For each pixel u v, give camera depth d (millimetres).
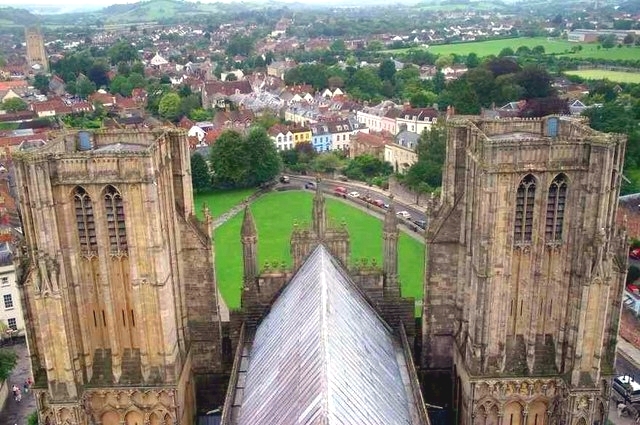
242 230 91750
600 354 77438
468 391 81938
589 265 74188
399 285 93938
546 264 77688
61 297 75250
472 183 79812
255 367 83062
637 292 152875
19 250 79812
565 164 72875
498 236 75500
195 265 88500
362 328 81312
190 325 91562
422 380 94625
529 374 80375
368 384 68500
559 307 78750
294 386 66188
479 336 78938
